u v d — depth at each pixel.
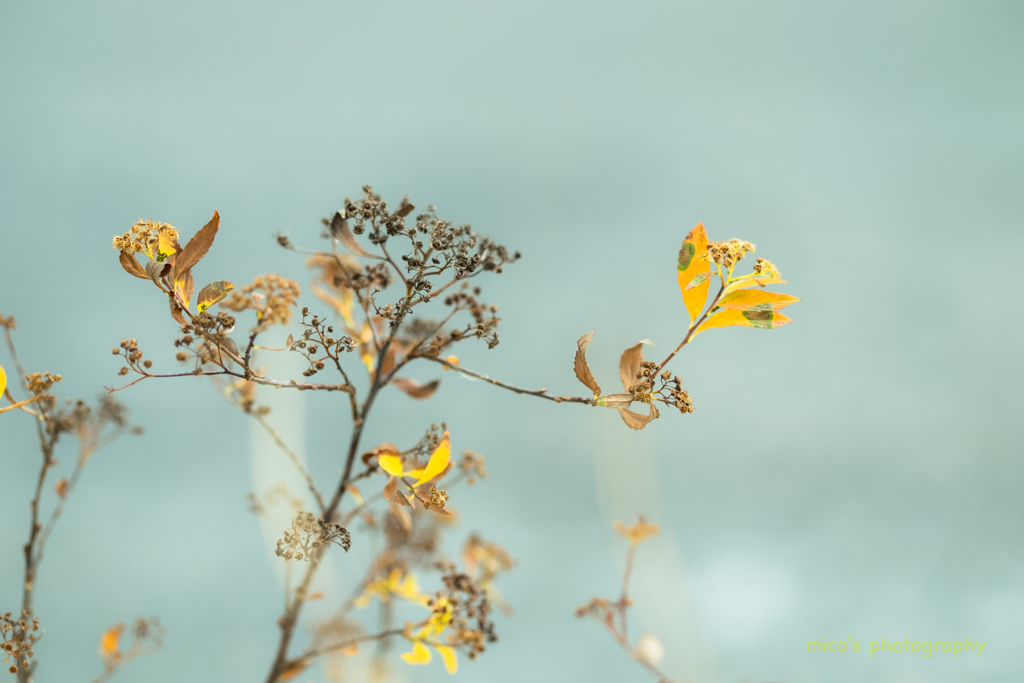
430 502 1.19
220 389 1.26
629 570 1.36
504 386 1.21
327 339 1.20
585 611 1.36
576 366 1.19
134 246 1.18
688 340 1.19
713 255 1.19
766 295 1.19
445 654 1.26
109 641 1.30
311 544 1.19
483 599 1.27
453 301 1.24
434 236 1.20
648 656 1.34
